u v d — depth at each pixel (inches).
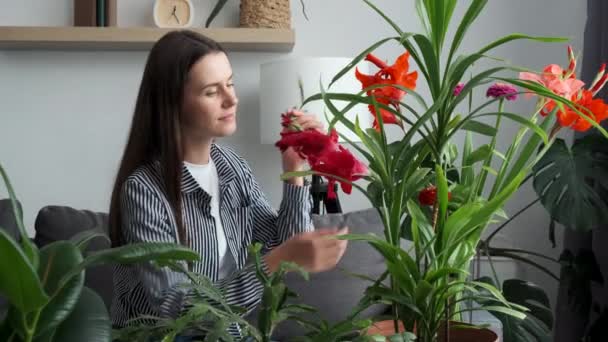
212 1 114.6
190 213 68.6
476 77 36.6
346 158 34.6
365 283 85.4
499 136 114.3
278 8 108.7
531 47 114.7
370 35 114.7
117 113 115.6
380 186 39.6
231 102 68.8
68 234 86.7
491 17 114.5
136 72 115.3
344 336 33.8
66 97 115.0
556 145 92.3
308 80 100.3
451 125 40.4
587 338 94.5
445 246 38.2
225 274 71.1
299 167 54.9
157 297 45.8
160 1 111.5
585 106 40.9
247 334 31.8
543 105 42.6
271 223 75.2
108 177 116.0
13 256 20.7
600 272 96.5
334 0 114.6
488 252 91.1
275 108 102.0
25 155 115.3
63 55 114.7
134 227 64.5
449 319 39.4
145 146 68.2
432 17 37.4
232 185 73.5
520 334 80.4
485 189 114.2
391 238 38.8
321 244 39.8
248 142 115.8
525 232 116.3
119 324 65.7
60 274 23.6
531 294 86.1
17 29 106.6
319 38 114.7
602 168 89.3
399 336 33.0
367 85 41.0
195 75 66.7
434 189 40.3
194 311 30.1
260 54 115.1
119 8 114.3
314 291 83.5
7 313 23.2
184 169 68.2
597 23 98.2
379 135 40.8
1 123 115.0
